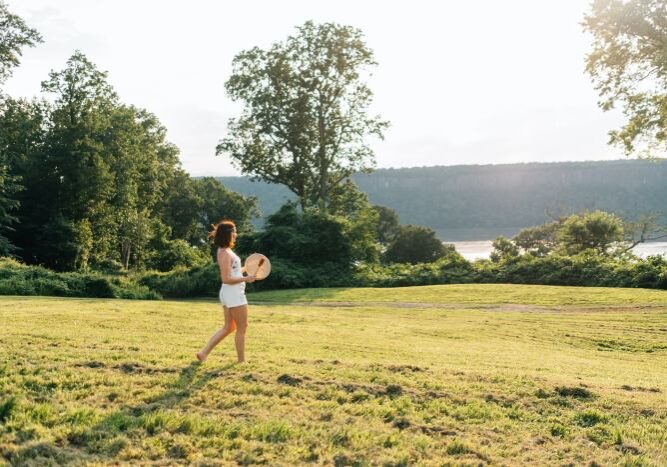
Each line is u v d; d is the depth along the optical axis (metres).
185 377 7.04
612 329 18.20
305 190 50.56
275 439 5.37
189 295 33.88
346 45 47.94
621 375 10.04
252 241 40.22
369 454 5.15
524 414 6.56
